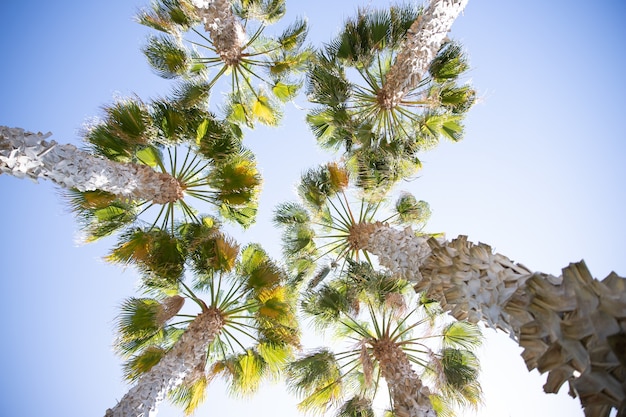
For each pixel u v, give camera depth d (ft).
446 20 21.29
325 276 25.39
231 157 24.13
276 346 23.34
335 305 21.83
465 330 23.11
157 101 23.30
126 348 22.86
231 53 25.67
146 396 18.39
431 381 23.90
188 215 26.81
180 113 23.35
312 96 25.25
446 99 25.66
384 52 25.11
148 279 23.34
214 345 25.39
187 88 24.68
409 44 22.20
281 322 23.20
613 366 6.88
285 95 28.89
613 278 7.58
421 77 22.62
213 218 27.61
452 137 28.17
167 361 20.34
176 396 23.40
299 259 27.20
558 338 7.75
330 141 29.12
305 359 22.34
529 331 8.43
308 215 26.94
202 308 23.86
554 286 8.30
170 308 22.57
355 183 24.39
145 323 22.52
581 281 7.80
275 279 23.38
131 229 23.89
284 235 26.89
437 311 23.76
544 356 7.81
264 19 27.02
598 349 7.08
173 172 25.11
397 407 19.43
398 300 21.15
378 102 25.26
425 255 16.15
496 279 10.13
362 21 24.27
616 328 7.02
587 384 7.11
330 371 22.17
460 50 25.20
